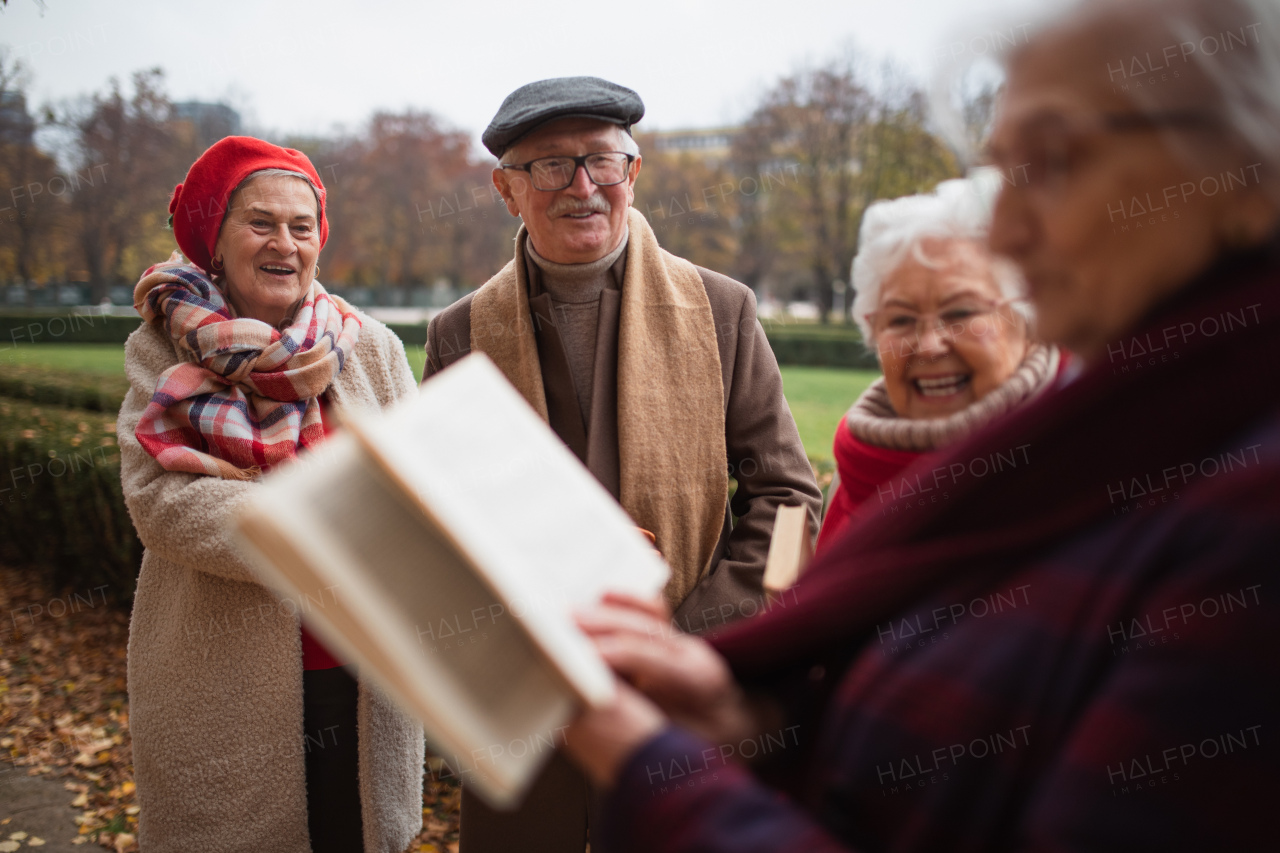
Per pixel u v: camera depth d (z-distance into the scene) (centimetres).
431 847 267
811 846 59
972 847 57
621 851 67
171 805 191
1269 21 52
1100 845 46
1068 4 58
